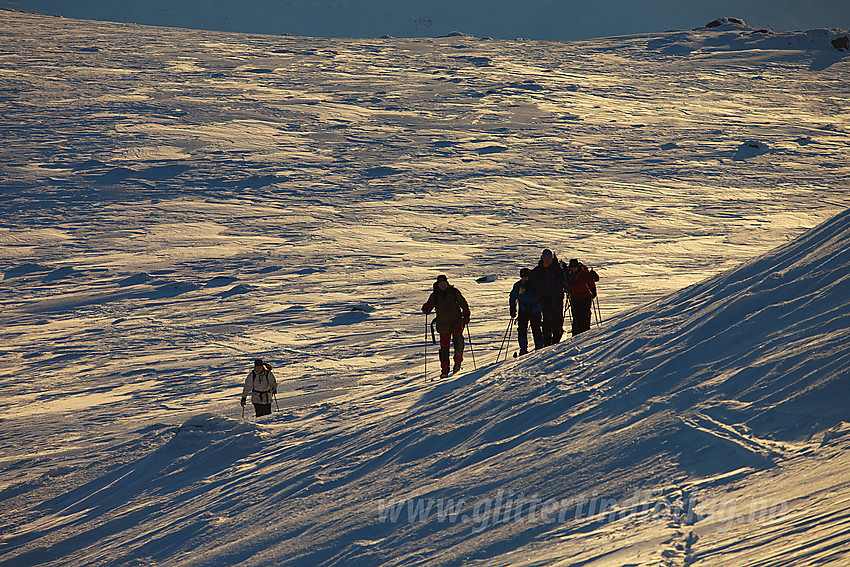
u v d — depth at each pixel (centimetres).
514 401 2850
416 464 2562
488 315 8188
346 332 7962
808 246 3017
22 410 5747
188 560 2362
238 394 5819
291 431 3856
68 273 11944
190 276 11656
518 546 1738
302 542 2186
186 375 6588
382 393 4475
